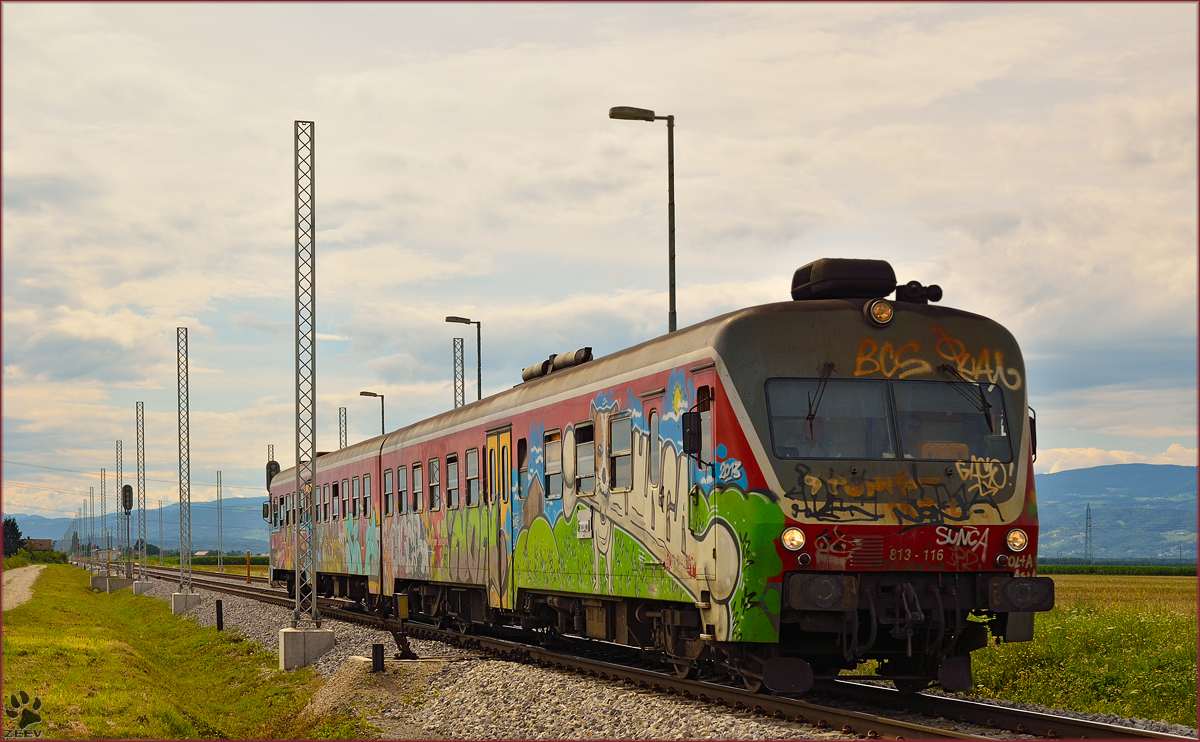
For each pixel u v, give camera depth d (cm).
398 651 1964
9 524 13662
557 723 1222
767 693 1231
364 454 2844
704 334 1220
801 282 1273
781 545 1099
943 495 1130
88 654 2145
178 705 1748
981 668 1519
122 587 6819
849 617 1098
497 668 1611
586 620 1589
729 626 1129
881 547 1108
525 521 1764
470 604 2108
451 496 2153
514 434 1817
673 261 1969
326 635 2208
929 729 937
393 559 2566
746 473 1126
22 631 2716
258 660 2405
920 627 1124
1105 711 1270
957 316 1195
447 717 1398
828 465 1122
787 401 1145
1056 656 1520
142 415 6712
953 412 1166
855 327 1169
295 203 2502
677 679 1291
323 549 3259
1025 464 1165
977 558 1127
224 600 4122
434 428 2281
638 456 1366
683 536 1239
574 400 1580
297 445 2462
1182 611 1944
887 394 1157
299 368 2472
